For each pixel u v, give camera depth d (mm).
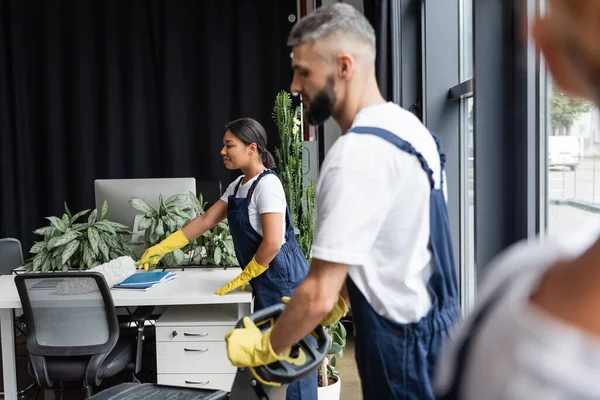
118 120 5742
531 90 1927
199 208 3805
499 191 2053
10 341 3172
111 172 5762
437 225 1425
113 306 2873
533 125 1941
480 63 2006
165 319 3158
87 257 3438
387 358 1420
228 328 3104
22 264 4207
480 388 473
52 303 2871
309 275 1396
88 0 5637
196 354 3117
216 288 3174
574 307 424
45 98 5703
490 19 1993
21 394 3379
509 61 1993
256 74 5664
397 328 1413
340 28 1416
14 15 5629
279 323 1437
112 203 3881
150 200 3859
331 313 1704
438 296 1439
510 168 2035
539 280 470
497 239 2074
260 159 2959
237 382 1573
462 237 3400
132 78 5699
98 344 2906
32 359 2920
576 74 434
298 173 3967
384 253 1393
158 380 3129
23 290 2834
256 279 2918
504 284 518
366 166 1337
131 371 3418
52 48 5652
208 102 5699
